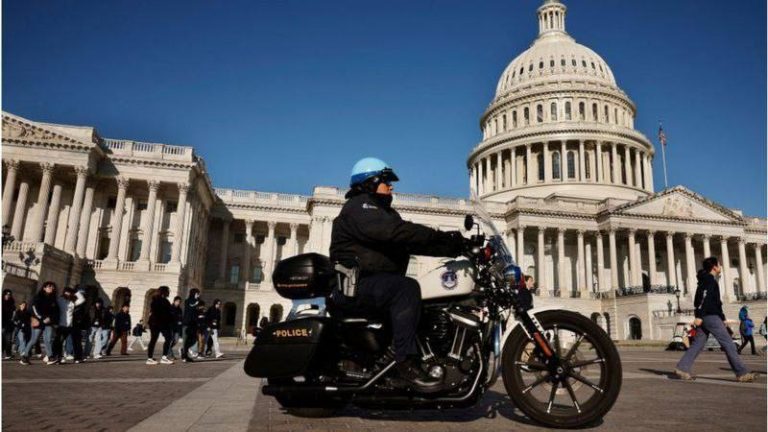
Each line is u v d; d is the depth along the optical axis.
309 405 6.13
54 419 5.75
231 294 71.00
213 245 75.19
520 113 97.31
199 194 62.88
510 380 5.63
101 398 7.79
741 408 6.95
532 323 5.64
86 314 17.94
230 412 6.39
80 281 51.72
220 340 50.22
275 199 75.12
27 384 9.74
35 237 50.06
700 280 11.89
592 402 5.49
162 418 5.86
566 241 77.94
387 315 5.40
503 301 5.62
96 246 56.47
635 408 6.90
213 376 12.35
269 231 74.31
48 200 54.25
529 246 77.06
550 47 103.75
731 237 75.81
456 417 6.09
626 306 66.69
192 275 61.78
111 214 58.47
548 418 5.46
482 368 5.23
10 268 40.44
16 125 51.03
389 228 5.31
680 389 9.52
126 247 57.59
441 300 5.45
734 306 64.50
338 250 5.59
